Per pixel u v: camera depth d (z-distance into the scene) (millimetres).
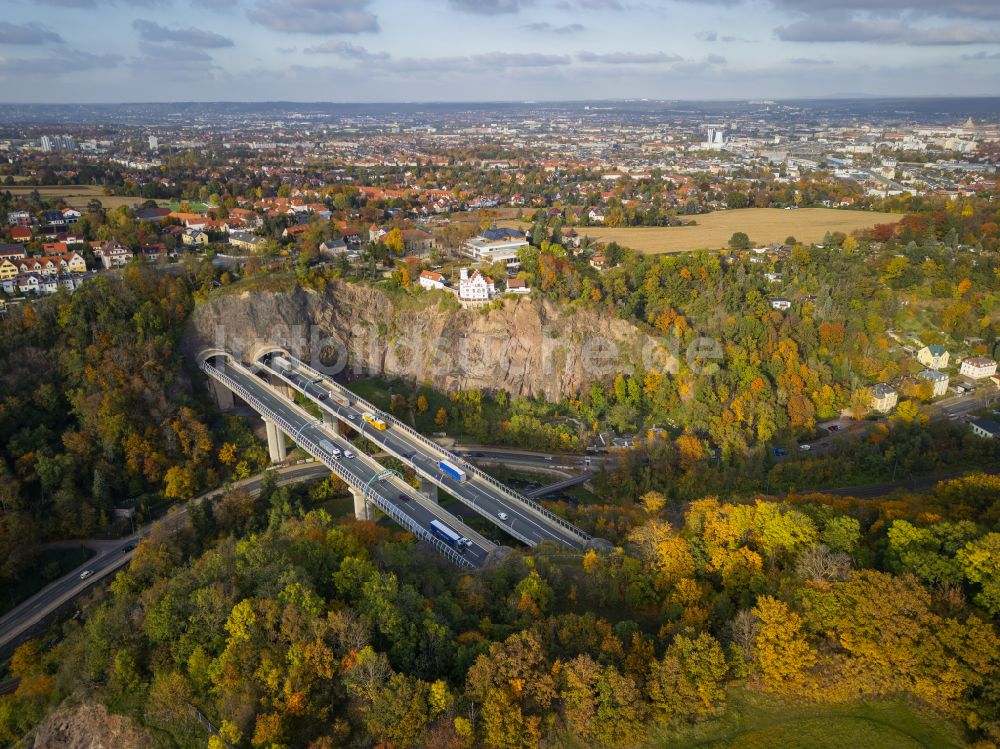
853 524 99688
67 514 163000
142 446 182000
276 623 87812
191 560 121625
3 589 146875
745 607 90250
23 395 181625
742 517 104938
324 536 120250
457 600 98312
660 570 101438
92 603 136125
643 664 79375
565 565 115938
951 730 72750
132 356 198875
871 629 78062
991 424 199500
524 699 76062
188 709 83375
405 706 74000
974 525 96125
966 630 74875
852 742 72312
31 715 101000
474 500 157875
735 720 75438
